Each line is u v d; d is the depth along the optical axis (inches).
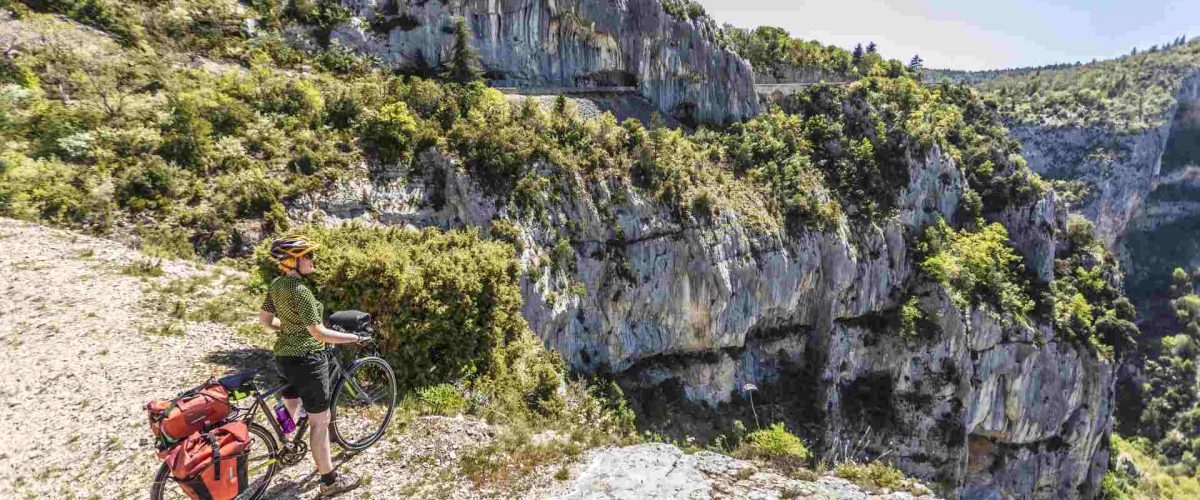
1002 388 2625.5
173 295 624.1
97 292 591.2
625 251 1777.8
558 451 408.5
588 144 1820.9
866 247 2437.3
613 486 355.3
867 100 2896.2
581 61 2596.0
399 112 1492.4
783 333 2303.2
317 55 1887.3
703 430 1867.6
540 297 1483.8
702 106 2854.3
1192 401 5044.3
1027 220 3139.8
